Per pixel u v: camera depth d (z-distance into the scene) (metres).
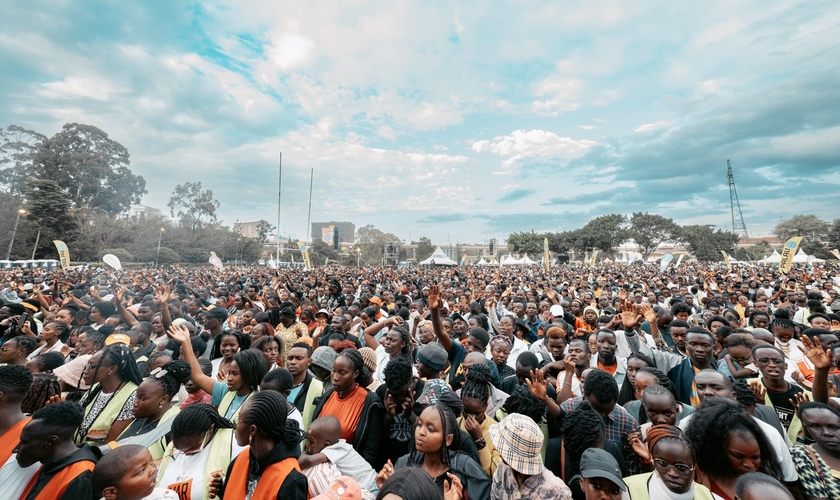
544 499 2.27
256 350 3.76
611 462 2.21
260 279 26.09
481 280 23.98
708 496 2.25
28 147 57.16
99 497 2.19
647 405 3.01
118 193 63.16
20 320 6.00
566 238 82.50
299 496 2.27
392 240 89.75
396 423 3.29
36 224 43.28
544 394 3.40
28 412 3.13
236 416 3.46
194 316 9.95
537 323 8.34
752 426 2.41
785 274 19.11
